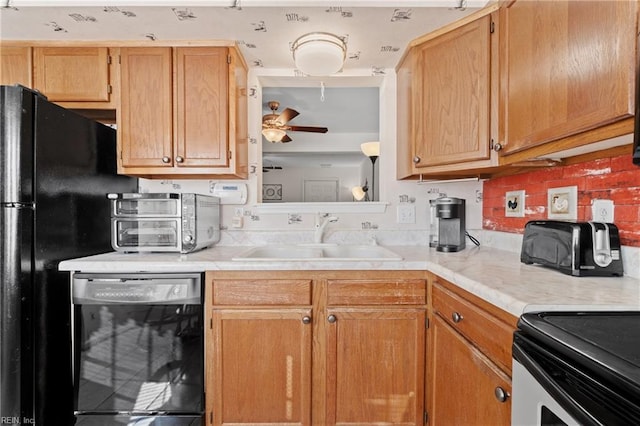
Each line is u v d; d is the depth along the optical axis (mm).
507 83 1283
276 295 1381
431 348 1343
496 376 898
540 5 1079
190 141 1695
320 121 4070
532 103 1126
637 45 735
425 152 1638
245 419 1380
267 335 1380
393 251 1703
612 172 1102
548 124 1040
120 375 1379
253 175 2006
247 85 2000
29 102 1247
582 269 1059
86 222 1560
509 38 1268
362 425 1384
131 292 1355
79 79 1679
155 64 1684
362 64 1943
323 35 1594
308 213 2008
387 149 2016
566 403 532
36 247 1271
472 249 1798
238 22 1524
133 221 1602
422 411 1378
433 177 1916
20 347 1216
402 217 2010
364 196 5660
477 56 1423
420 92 1655
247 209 1999
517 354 719
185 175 1812
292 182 6496
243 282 1379
